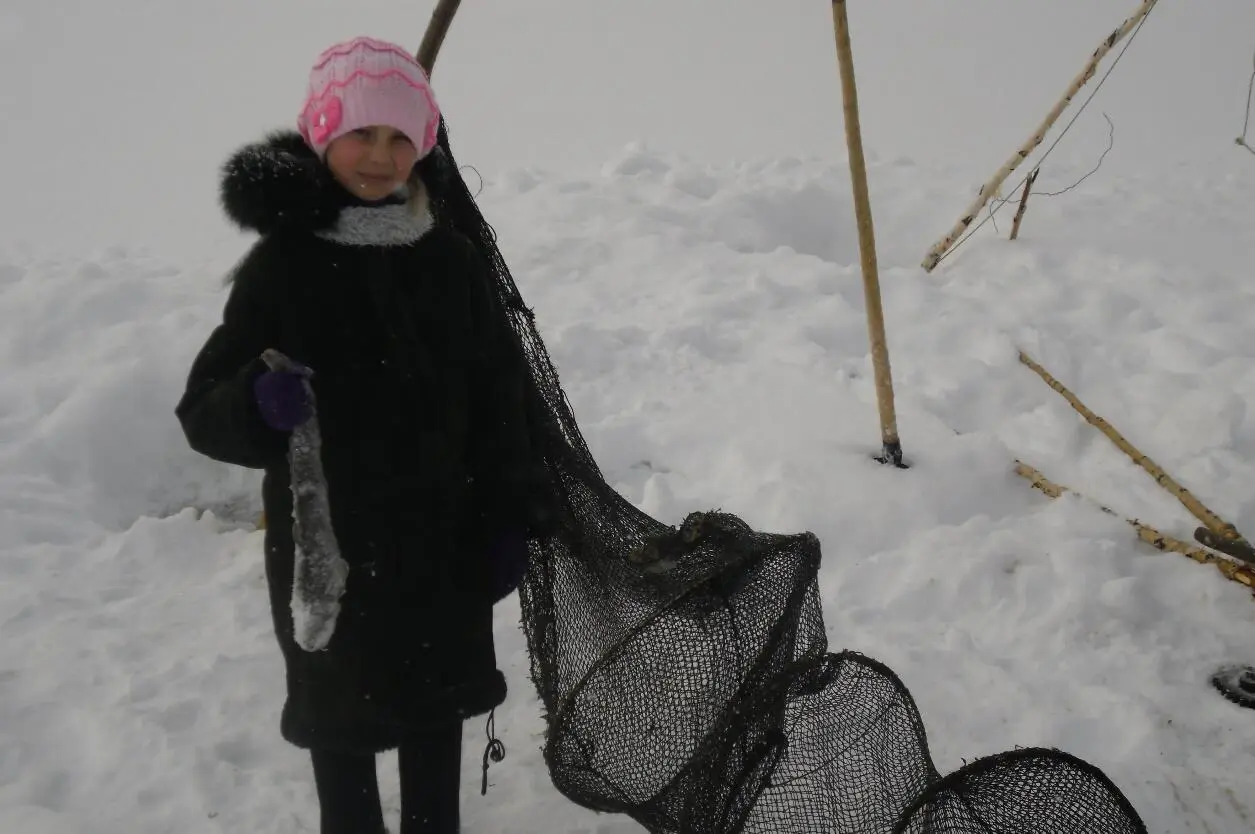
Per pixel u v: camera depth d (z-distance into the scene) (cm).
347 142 213
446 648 237
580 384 497
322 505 212
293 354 219
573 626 256
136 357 486
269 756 299
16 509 401
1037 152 1217
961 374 512
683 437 457
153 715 305
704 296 586
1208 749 308
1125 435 473
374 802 254
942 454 438
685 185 762
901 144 1406
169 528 393
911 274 641
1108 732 312
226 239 711
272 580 233
